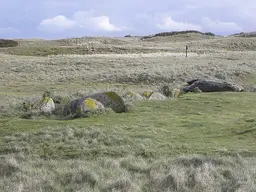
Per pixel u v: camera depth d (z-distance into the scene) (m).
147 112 18.47
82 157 11.51
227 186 8.67
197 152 11.86
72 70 45.84
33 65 48.94
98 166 10.15
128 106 18.92
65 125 15.45
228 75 37.16
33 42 102.31
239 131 14.49
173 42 102.88
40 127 15.25
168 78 37.16
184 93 26.11
